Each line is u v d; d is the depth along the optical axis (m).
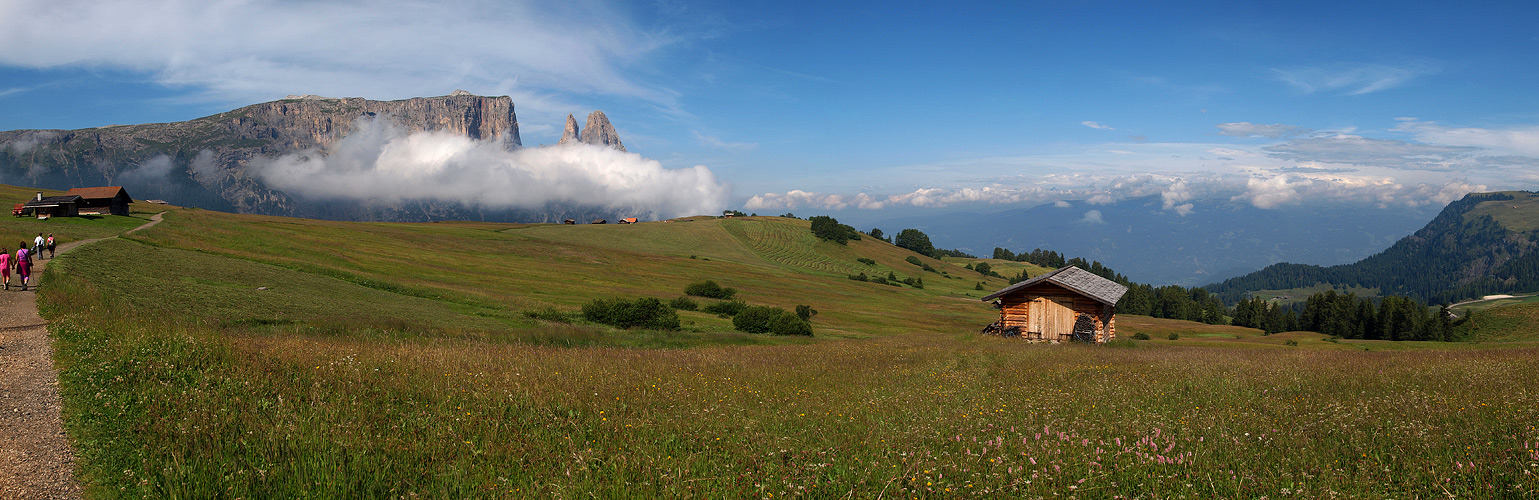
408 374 11.52
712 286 86.44
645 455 6.86
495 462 6.80
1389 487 6.00
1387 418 8.49
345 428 7.61
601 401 9.98
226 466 6.39
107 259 42.78
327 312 34.09
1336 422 8.42
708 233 184.62
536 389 10.38
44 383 10.26
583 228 176.75
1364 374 13.49
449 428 7.77
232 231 83.12
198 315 27.02
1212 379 13.50
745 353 21.92
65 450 7.15
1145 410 9.95
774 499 5.84
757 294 98.31
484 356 14.81
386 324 30.36
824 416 9.41
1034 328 35.91
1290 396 11.19
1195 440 7.70
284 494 5.89
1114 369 16.09
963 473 6.39
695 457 7.04
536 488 6.04
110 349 12.29
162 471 6.21
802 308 72.94
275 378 10.52
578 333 33.59
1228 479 6.20
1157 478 6.26
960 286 169.12
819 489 6.15
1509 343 42.31
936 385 13.35
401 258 84.31
